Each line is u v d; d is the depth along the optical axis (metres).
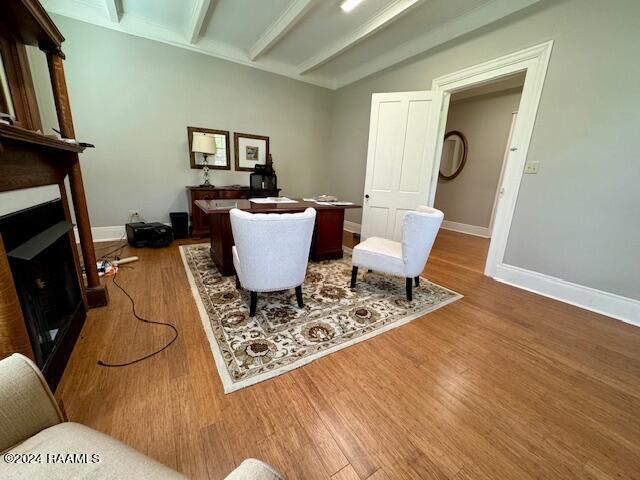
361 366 1.48
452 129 5.28
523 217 2.57
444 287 2.59
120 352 1.48
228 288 2.31
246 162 4.38
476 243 4.37
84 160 3.29
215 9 2.99
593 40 2.04
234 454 0.99
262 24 3.29
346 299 2.24
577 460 1.02
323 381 1.36
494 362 1.56
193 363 1.43
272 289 1.87
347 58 4.05
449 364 1.53
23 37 1.53
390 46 3.63
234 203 2.71
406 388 1.34
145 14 3.18
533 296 2.44
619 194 2.03
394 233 3.58
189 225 3.94
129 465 0.55
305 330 1.78
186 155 3.89
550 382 1.42
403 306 2.17
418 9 2.78
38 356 1.13
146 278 2.45
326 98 5.00
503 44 2.58
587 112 2.12
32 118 1.78
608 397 1.33
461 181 5.25
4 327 0.85
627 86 1.93
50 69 1.56
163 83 3.56
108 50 3.19
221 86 3.96
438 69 3.21
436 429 1.13
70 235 1.62
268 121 4.48
